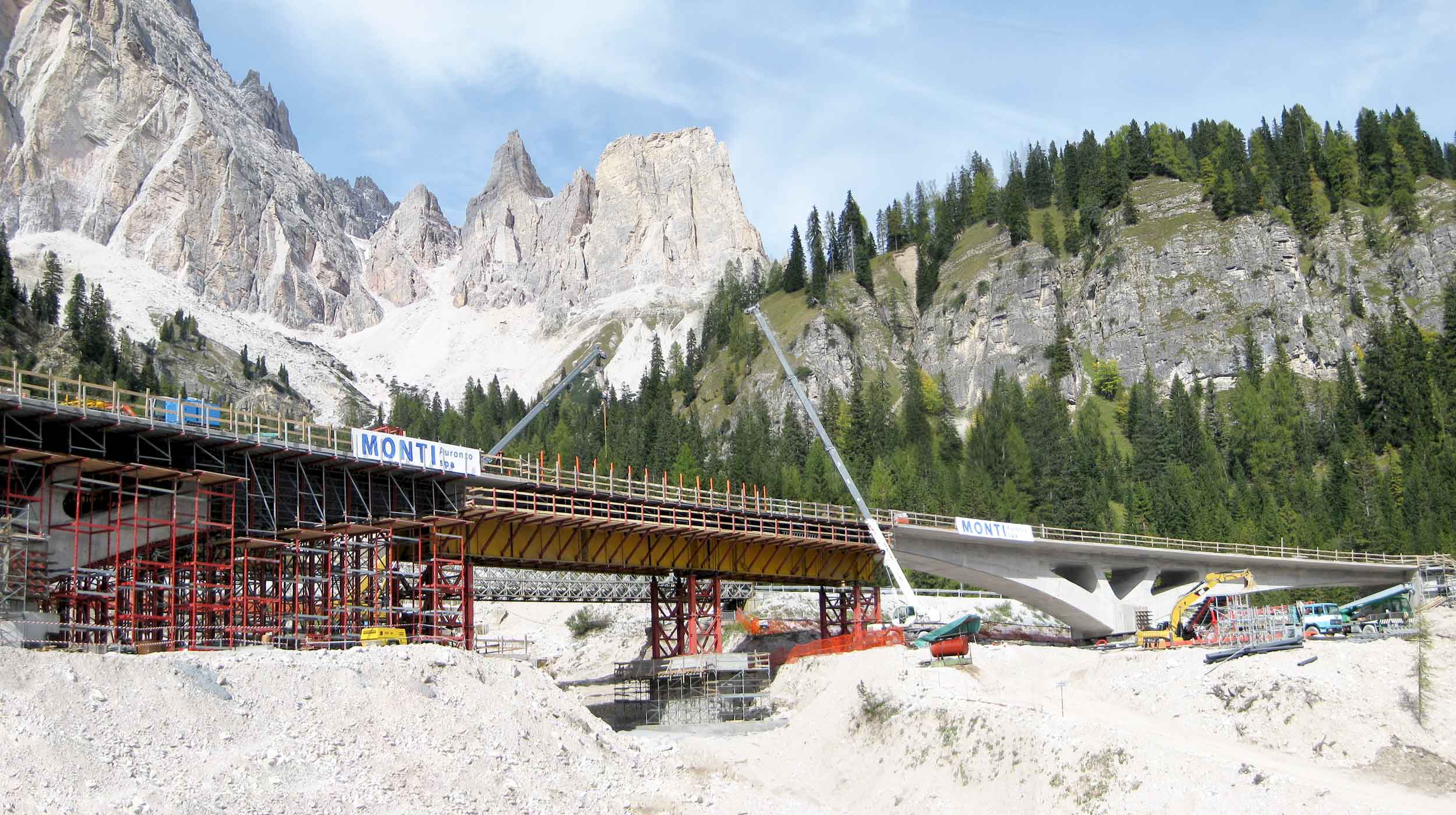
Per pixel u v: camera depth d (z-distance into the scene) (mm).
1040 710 60812
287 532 63750
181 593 62438
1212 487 174500
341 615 67125
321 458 65688
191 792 40250
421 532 70375
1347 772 54969
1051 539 105812
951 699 64688
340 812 42250
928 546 99750
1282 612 78625
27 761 38125
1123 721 62562
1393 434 199500
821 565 93562
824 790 62562
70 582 59125
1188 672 67000
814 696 77250
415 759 47562
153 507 61688
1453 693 58375
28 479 57469
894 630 86750
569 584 99312
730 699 79312
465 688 54312
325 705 48719
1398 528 149500
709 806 53844
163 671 45750
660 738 68438
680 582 89000
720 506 87812
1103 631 108625
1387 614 86062
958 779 58062
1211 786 49750
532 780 50031
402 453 68375
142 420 58562
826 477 173375
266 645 60688
